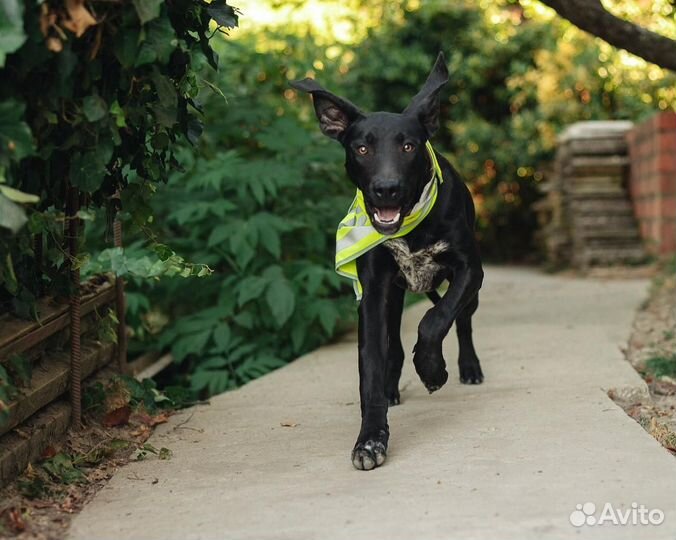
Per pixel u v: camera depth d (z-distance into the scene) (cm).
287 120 622
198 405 445
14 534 269
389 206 343
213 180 555
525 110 1616
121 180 355
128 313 560
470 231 383
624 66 1405
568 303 784
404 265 377
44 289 369
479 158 1662
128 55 284
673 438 353
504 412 389
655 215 1120
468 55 1672
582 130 1248
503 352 537
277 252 554
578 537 249
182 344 549
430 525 261
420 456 332
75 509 296
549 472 305
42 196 329
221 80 643
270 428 391
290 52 749
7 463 301
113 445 361
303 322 568
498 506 274
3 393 278
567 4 571
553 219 1392
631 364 510
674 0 646
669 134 1090
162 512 285
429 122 363
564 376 459
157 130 335
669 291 834
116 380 404
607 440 338
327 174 657
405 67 1641
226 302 574
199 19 322
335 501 287
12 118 250
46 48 262
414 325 676
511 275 1292
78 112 290
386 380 420
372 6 1662
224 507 287
